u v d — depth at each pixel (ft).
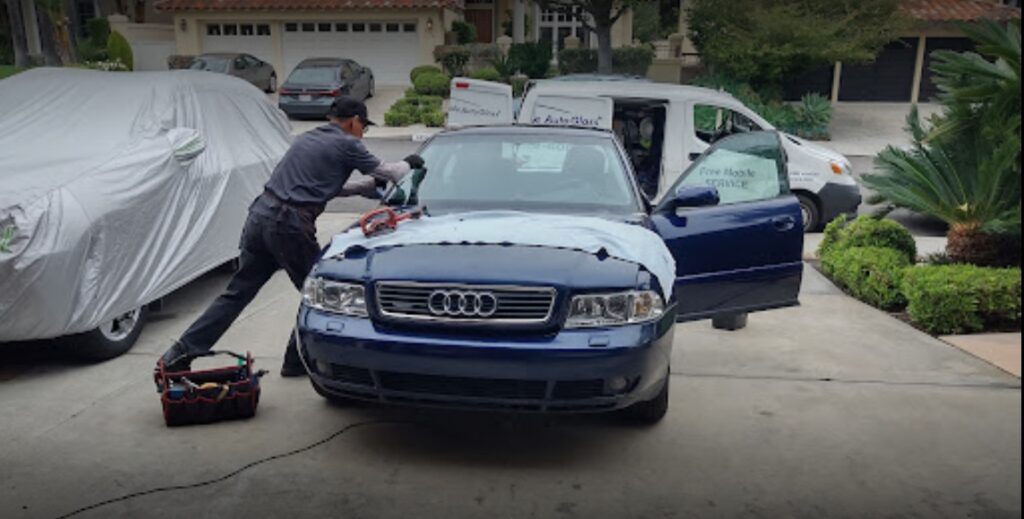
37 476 12.40
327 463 12.99
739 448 13.66
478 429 14.37
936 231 35.09
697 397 15.90
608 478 12.61
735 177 17.62
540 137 17.69
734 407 15.39
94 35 95.61
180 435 13.88
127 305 17.46
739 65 68.23
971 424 14.65
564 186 16.38
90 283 16.28
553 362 11.81
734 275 17.13
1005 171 23.84
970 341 19.58
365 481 12.42
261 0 89.86
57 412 14.78
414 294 12.23
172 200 19.19
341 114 15.97
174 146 19.47
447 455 13.33
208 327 15.47
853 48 65.46
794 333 20.36
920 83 82.28
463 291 12.06
